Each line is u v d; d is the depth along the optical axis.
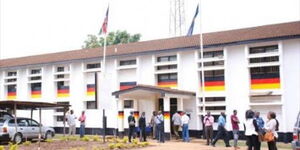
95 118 30.02
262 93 23.27
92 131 30.03
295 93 22.33
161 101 27.11
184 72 26.30
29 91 33.88
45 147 17.95
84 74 30.83
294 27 23.31
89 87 30.75
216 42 24.53
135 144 18.86
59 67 32.94
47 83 32.91
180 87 26.23
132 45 29.92
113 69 29.36
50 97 32.50
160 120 21.81
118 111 25.89
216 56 25.34
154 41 29.50
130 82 28.70
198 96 25.38
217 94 24.89
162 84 27.41
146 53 27.20
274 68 23.38
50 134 23.53
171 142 21.70
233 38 24.33
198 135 25.11
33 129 22.16
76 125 30.53
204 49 25.19
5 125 20.73
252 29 25.67
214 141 19.30
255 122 14.10
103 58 28.72
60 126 32.28
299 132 13.88
